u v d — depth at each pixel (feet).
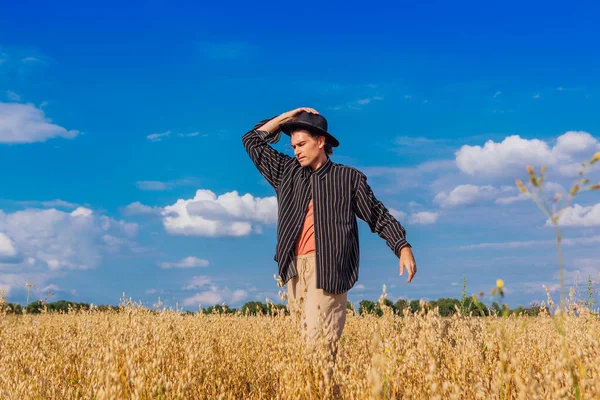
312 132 16.12
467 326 13.28
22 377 13.65
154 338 14.97
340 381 10.79
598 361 9.13
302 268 15.71
